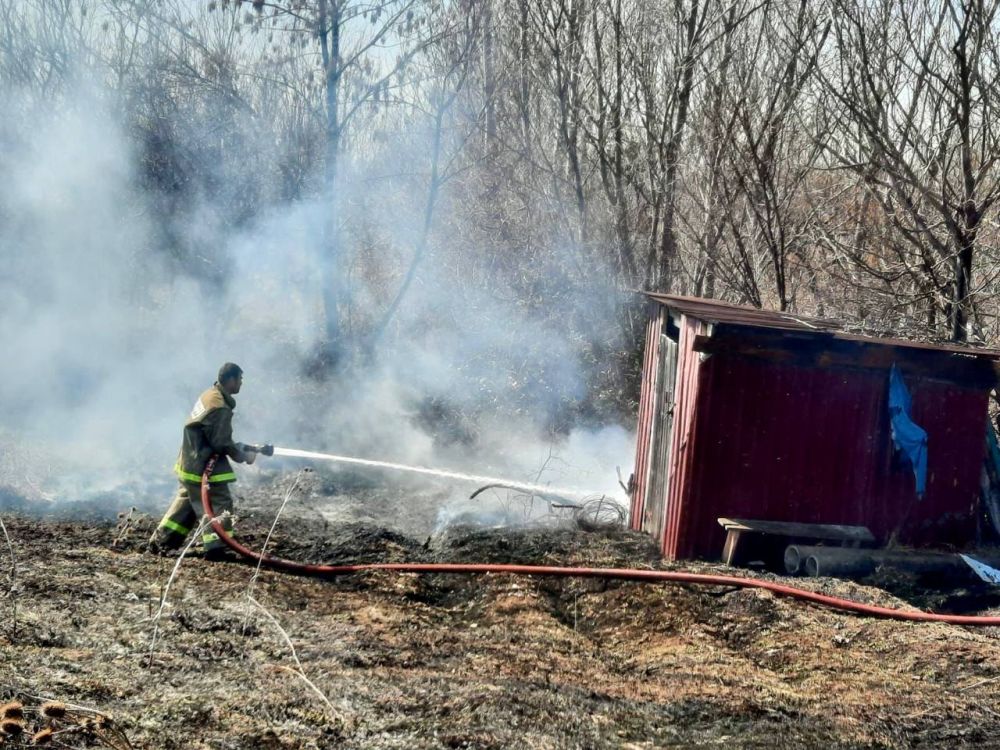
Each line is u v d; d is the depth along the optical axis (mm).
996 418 11672
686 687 5777
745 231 16625
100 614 6000
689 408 9055
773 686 5887
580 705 5285
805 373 9031
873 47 13211
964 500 9328
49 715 4004
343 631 6371
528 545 9352
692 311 9227
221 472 8469
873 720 5250
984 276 12781
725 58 16078
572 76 18266
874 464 9195
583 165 18906
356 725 4656
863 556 8531
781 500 9070
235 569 7797
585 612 7691
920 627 7074
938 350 9008
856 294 14789
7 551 7383
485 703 5105
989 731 5137
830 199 14852
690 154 17359
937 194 12609
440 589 8164
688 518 8969
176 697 4723
